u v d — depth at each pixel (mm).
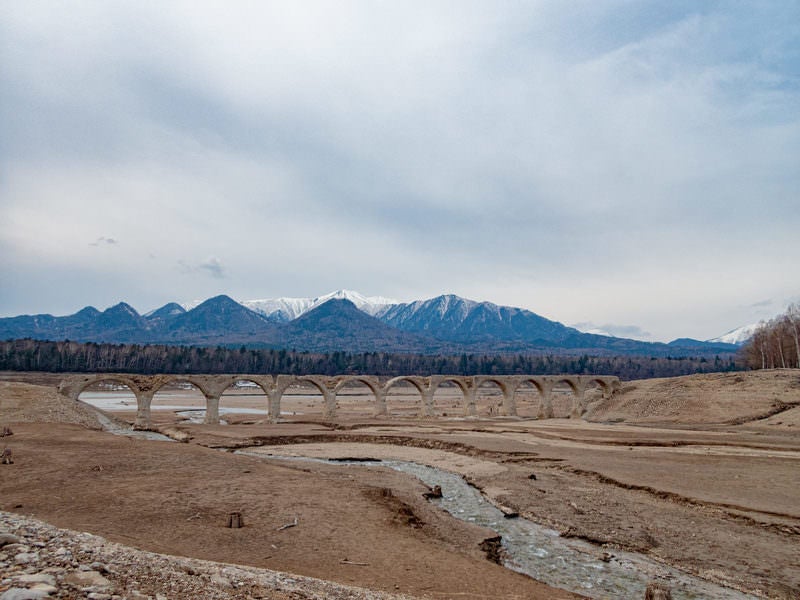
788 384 68938
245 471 33688
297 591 12336
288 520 23016
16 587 8234
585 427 67312
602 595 17953
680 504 29266
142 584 10172
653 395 78438
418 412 95625
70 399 62188
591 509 28391
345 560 18438
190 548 17812
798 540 23359
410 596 14773
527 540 23750
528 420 80562
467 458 45594
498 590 16656
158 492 26547
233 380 71688
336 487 30375
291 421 74812
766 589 18688
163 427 62969
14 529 12242
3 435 43250
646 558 21609
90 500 24188
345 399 152000
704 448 46656
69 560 10578
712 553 21969
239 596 10812
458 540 22875
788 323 104062
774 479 33719
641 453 44969
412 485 33625
